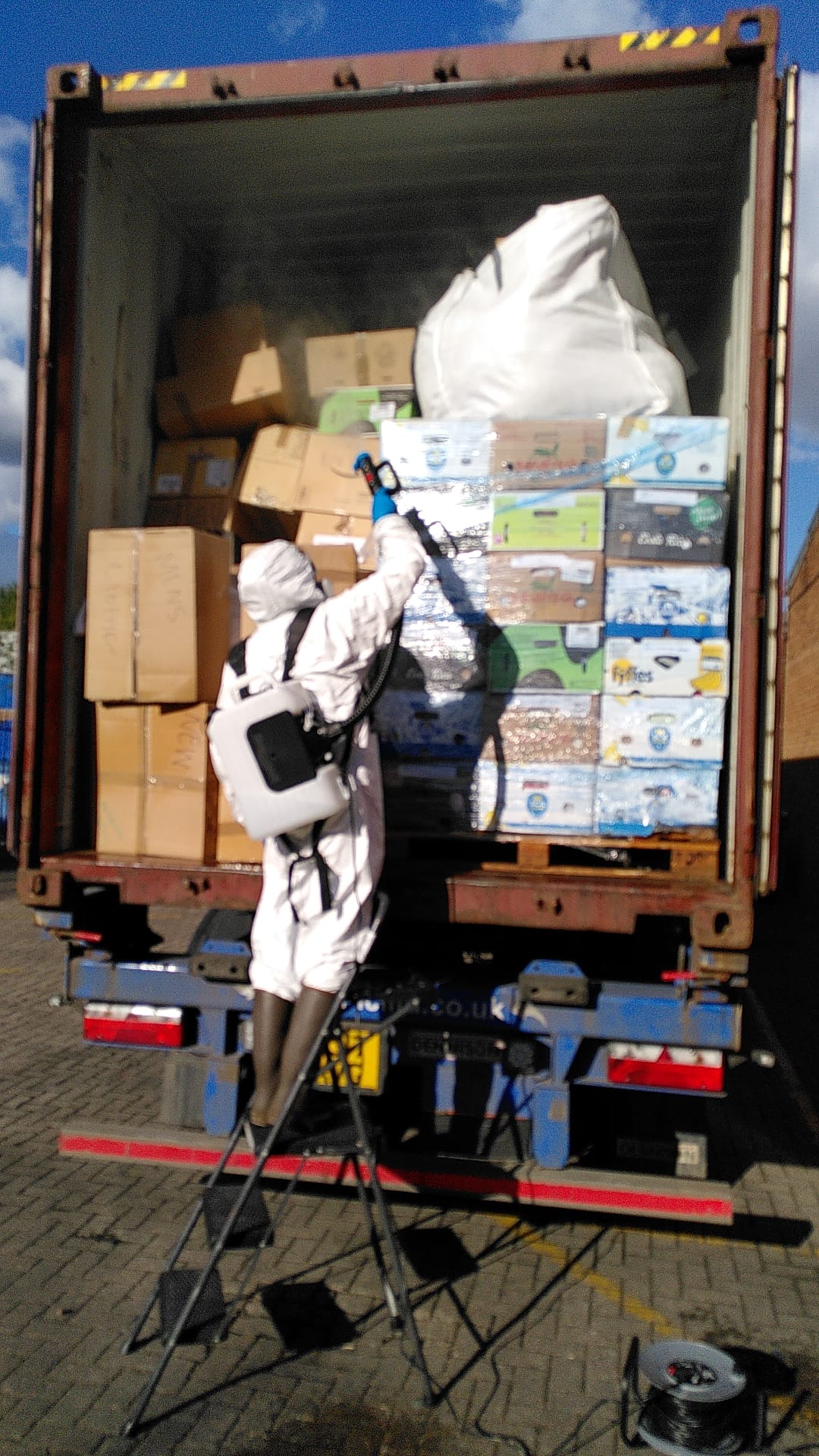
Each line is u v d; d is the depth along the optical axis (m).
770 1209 4.05
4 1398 2.73
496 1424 2.69
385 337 4.53
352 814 3.06
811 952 9.67
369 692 3.12
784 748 17.86
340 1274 3.39
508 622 3.43
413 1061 3.58
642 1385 2.86
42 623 3.54
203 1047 3.66
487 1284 3.37
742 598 3.24
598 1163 3.65
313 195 4.48
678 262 4.87
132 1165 4.19
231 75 3.55
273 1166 3.55
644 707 3.36
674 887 3.20
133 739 3.60
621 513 3.40
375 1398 2.78
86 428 3.86
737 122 3.79
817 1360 3.02
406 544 3.19
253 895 3.40
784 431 3.21
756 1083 5.63
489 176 4.30
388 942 3.86
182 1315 2.65
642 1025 3.36
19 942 8.38
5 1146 4.31
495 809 3.42
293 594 3.14
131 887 3.47
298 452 4.25
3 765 12.63
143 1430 2.63
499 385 3.65
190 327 4.52
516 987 3.48
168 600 3.51
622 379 3.61
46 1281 3.29
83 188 3.76
